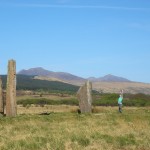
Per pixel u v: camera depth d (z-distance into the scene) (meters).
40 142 21.61
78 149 20.66
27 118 34.69
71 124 30.64
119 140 23.38
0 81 41.50
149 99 81.62
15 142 21.58
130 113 41.16
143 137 24.92
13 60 40.47
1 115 38.72
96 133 25.16
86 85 44.75
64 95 123.38
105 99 76.81
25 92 136.25
